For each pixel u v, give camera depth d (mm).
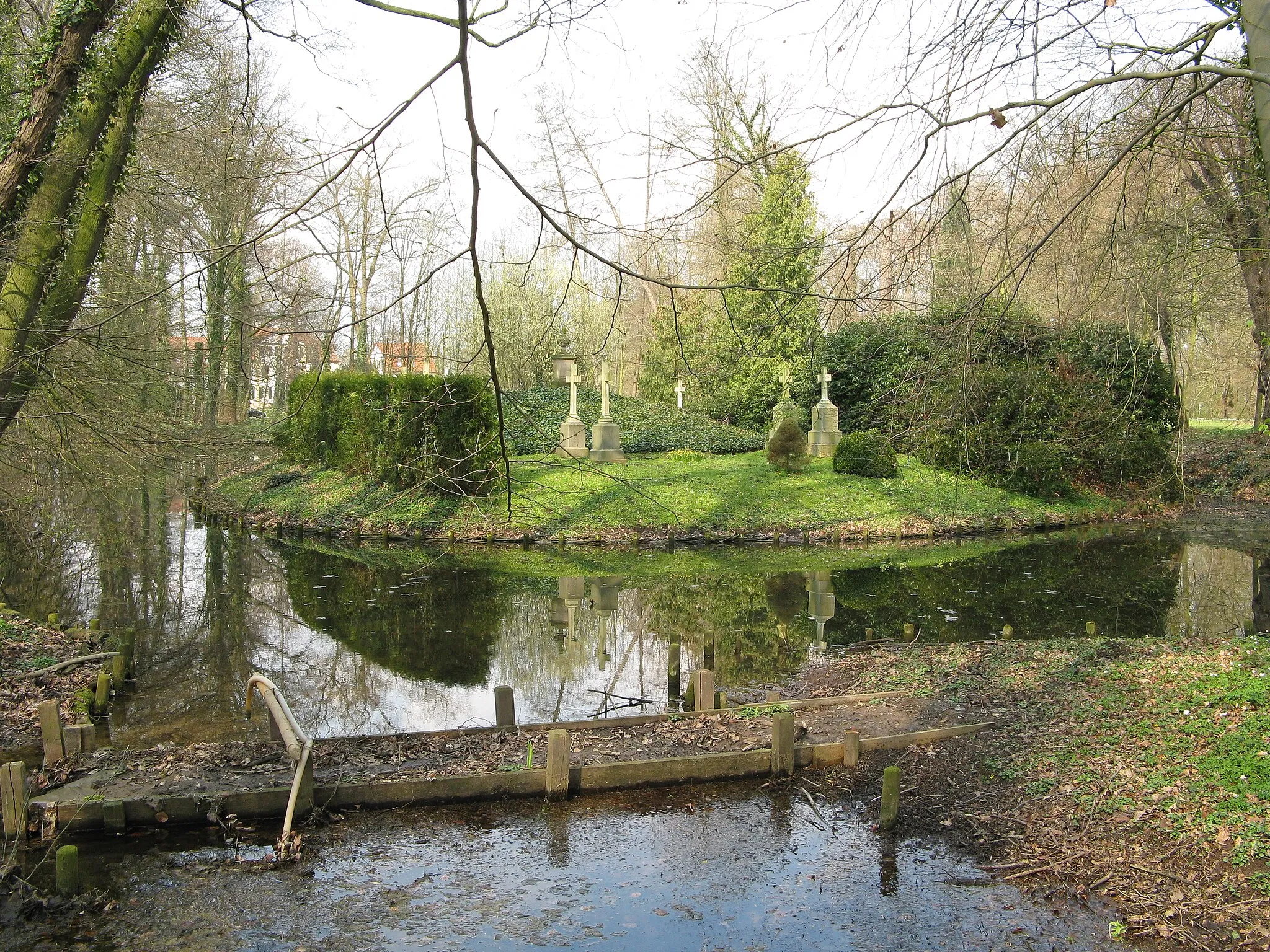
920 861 5895
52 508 16391
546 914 5379
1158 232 7719
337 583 15836
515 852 6141
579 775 7004
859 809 6688
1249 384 25656
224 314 7352
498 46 4703
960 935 5043
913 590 14852
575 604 14141
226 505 25344
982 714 8102
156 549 19312
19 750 7738
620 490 22422
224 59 12906
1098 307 8203
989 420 14602
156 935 5176
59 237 8984
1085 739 7078
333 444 25797
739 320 24078
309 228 5242
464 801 6848
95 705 9000
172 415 15156
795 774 7324
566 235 4340
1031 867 5648
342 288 7832
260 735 8320
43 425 12148
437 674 10430
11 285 8766
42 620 12625
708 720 8406
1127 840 5715
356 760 7461
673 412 33906
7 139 9297
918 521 20969
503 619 13164
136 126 9977
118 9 9453
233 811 6512
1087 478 24203
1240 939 4734
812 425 28234
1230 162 8188
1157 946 4809
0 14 11117
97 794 6629
